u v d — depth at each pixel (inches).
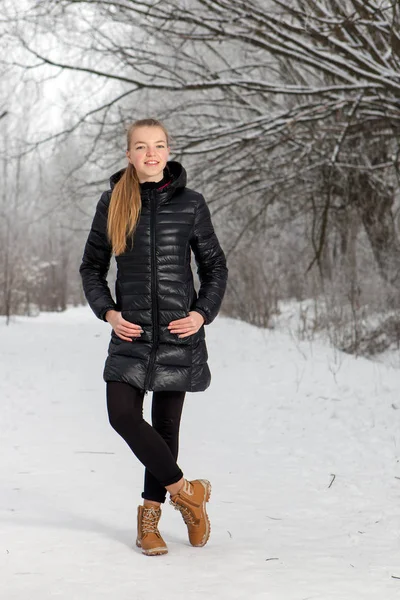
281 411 371.2
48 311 1556.3
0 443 291.4
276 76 774.5
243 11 610.2
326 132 681.0
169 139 178.9
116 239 172.6
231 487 238.4
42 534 184.4
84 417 349.1
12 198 1432.1
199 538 177.6
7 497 218.4
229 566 163.6
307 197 805.2
